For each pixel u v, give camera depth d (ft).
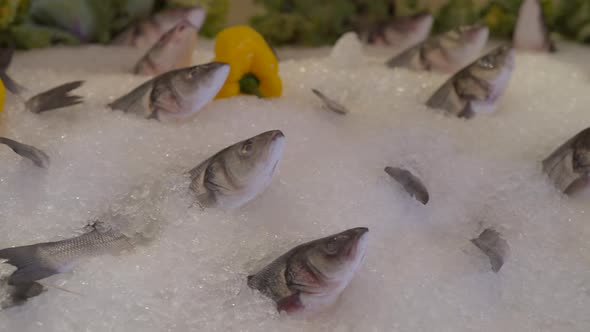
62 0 3.40
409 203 2.29
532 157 2.51
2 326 1.79
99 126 2.43
